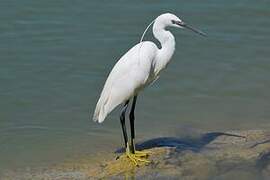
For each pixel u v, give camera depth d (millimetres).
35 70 16656
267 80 16375
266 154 12547
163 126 14398
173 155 12617
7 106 15273
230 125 14398
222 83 16281
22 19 18984
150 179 11688
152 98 15633
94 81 16266
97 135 14039
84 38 18156
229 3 20047
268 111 15023
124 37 18250
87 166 12562
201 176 11742
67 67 16828
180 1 20125
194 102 15500
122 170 12062
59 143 13727
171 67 16953
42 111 15117
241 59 17297
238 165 12117
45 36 18203
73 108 15219
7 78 16312
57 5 19766
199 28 18781
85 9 19609
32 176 12273
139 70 11891
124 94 12008
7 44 17781
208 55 17469
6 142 13836
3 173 12484
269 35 18453
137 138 13781
